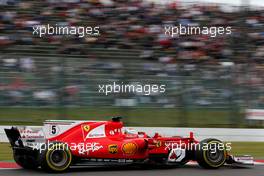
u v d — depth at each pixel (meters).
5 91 53.62
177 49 69.25
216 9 78.88
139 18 72.50
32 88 54.59
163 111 57.72
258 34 76.12
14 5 67.75
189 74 59.75
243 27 76.19
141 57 65.50
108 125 29.53
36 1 69.38
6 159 35.47
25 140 27.62
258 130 57.50
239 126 59.16
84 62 57.25
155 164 30.77
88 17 70.12
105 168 30.20
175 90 58.62
